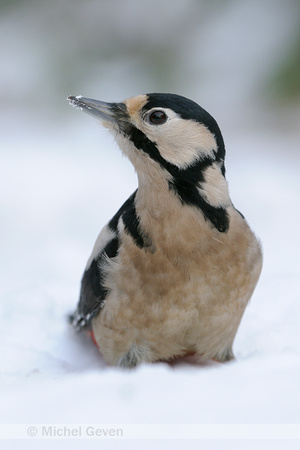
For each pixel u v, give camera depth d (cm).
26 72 3091
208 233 890
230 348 993
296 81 2903
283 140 2773
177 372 738
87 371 895
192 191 894
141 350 946
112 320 941
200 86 3059
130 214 923
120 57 3131
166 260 889
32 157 2477
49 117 2980
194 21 3131
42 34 3156
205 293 901
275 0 3028
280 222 1894
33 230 1864
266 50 3002
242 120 2934
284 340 1047
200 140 898
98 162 2439
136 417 575
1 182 2166
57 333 1106
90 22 3153
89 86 3042
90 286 991
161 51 3114
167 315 907
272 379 648
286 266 1533
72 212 1966
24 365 966
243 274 923
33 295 1245
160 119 894
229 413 570
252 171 2408
